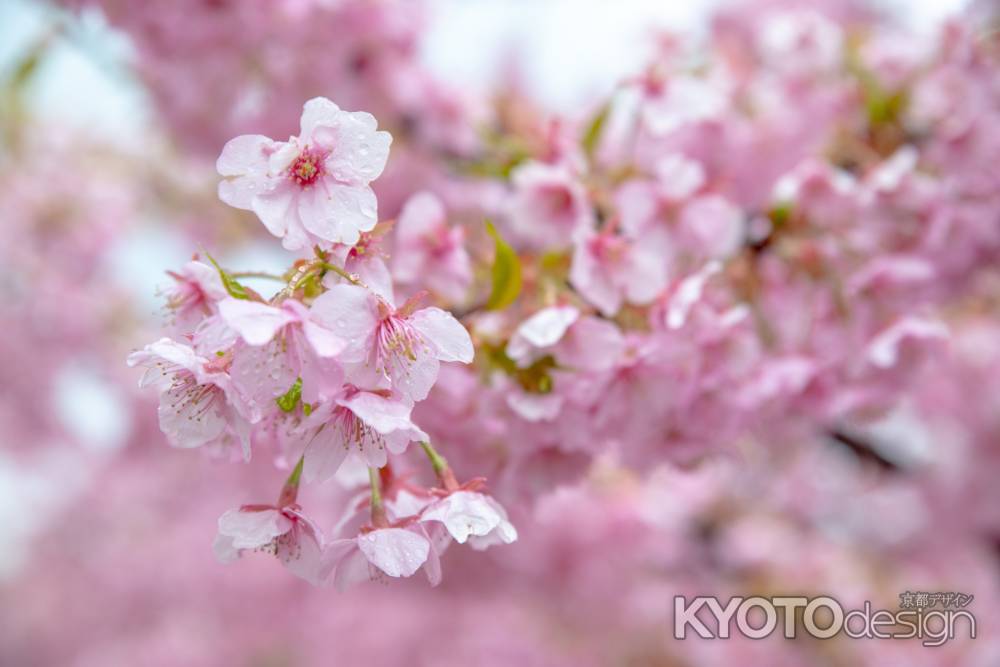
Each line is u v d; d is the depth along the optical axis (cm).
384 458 43
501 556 117
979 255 76
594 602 123
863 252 63
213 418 42
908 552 136
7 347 133
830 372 61
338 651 160
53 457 178
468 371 51
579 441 52
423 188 85
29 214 126
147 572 188
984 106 68
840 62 75
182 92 84
